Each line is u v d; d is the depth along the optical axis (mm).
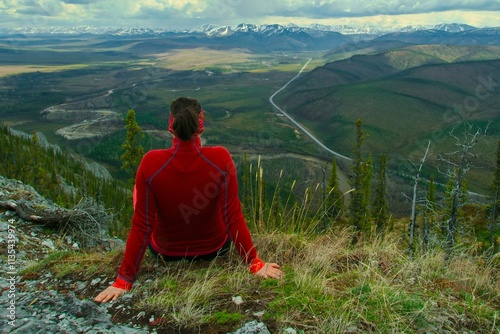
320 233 5965
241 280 4020
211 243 4676
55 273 4973
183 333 3289
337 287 4062
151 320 3502
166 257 4723
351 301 3555
